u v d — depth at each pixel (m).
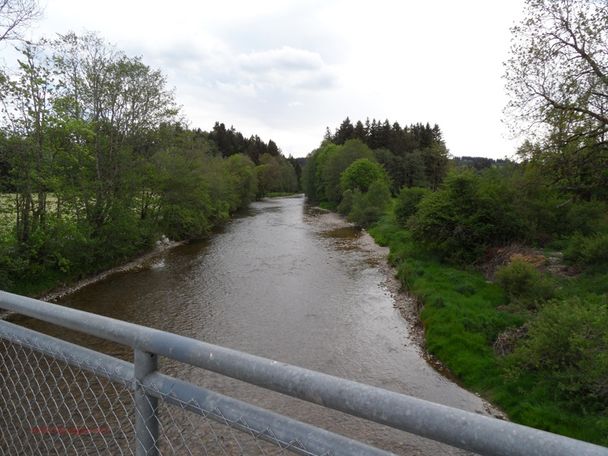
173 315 14.05
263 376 1.17
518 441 0.82
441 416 0.92
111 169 21.84
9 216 16.83
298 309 14.69
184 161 29.61
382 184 40.00
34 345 1.80
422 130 90.44
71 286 17.55
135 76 23.31
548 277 13.66
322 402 1.08
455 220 18.30
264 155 94.00
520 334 10.59
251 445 6.29
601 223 18.22
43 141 17.02
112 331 1.46
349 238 29.45
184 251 24.95
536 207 18.61
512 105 16.28
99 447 5.86
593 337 8.14
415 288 15.66
